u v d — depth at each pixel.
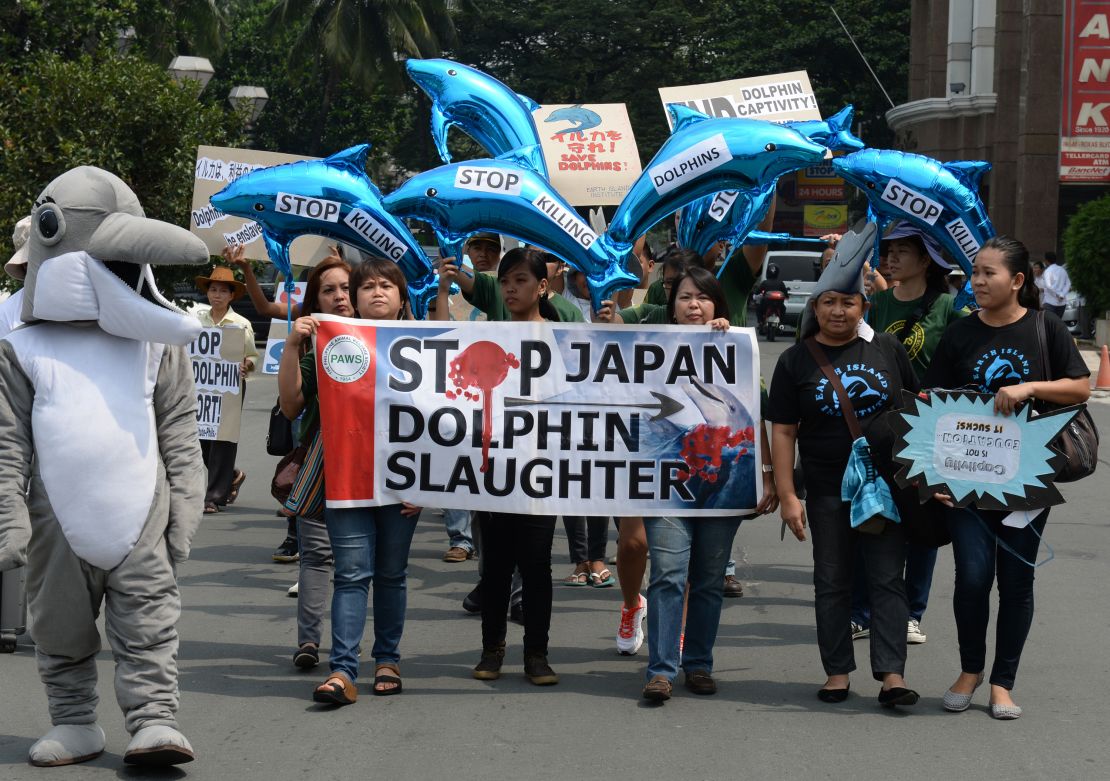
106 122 13.66
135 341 4.88
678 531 5.80
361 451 5.82
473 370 5.89
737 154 6.65
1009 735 5.31
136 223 4.75
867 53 42.25
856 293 5.66
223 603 7.61
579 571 8.23
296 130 44.97
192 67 16.31
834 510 5.75
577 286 8.70
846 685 5.76
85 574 4.79
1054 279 26.77
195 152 13.95
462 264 7.00
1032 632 6.96
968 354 5.66
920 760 5.01
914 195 6.79
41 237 4.77
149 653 4.79
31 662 6.30
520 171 6.77
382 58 41.88
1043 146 29.91
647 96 45.75
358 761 4.99
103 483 4.74
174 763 4.80
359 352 5.84
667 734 5.30
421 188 6.72
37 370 4.77
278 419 6.98
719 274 7.17
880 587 5.68
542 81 45.91
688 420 5.88
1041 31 29.69
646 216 6.75
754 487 5.86
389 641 5.91
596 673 6.21
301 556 6.29
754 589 8.05
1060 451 5.36
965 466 5.42
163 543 4.85
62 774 4.81
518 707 5.66
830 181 44.28
